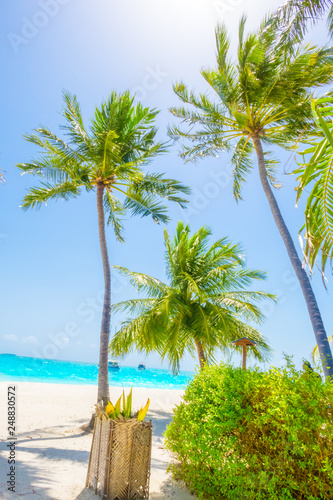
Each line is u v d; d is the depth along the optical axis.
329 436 2.96
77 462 5.17
